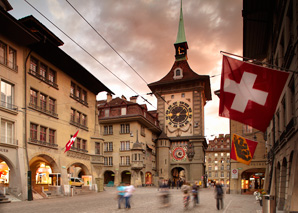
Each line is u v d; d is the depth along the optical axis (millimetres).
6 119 23469
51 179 29984
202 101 64562
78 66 34031
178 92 64688
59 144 30953
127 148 51688
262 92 10992
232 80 11250
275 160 21297
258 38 25641
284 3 15188
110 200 23031
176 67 67312
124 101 54406
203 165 63438
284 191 17203
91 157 37812
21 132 25125
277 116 21141
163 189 18312
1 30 23969
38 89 28312
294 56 13258
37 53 28828
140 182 50750
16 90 25109
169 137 63094
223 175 105625
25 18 27562
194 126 61656
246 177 41938
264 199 10289
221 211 16281
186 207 17156
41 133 28406
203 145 65062
